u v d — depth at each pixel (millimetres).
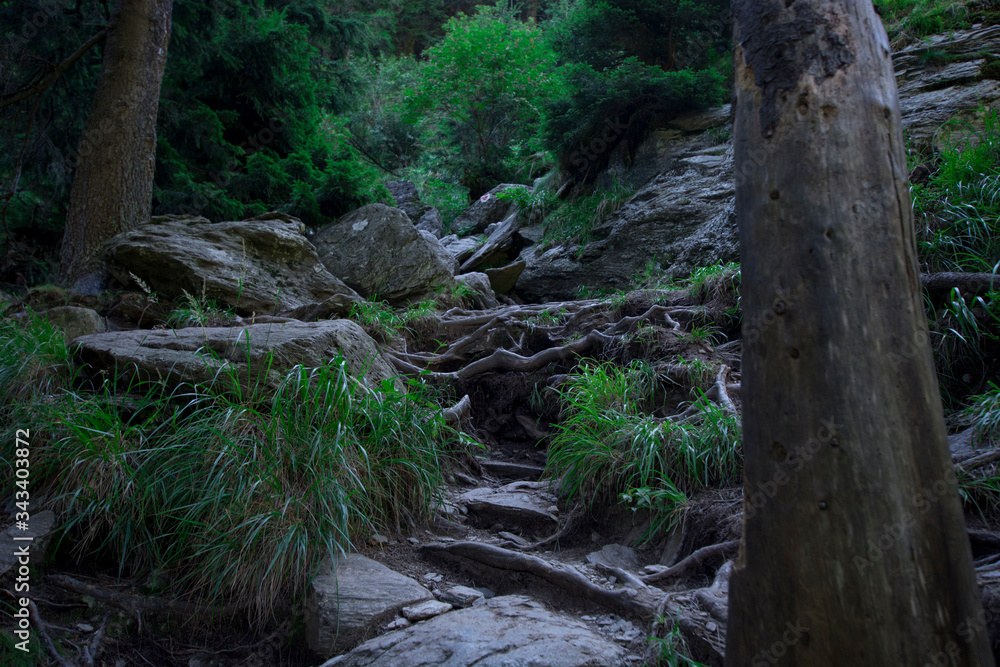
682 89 10562
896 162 1845
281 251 7355
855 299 1746
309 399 3559
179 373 3811
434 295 8023
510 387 5793
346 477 3434
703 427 3977
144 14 8125
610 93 10578
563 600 3115
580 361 5715
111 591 3143
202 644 3023
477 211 14859
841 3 1911
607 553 3479
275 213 7926
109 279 6926
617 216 10766
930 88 7945
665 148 10891
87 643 2896
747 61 1990
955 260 4961
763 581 1803
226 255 6902
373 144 20500
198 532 3172
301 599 3055
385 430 3807
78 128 10359
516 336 6559
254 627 3051
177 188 10477
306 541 3090
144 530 3299
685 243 9438
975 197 5277
